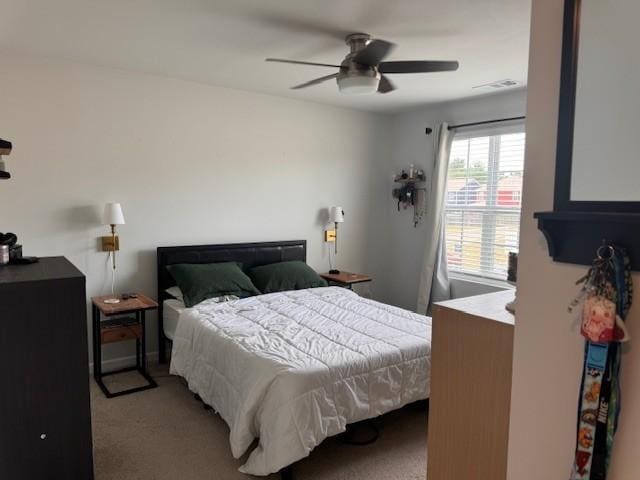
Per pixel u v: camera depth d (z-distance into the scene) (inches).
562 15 39.2
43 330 73.8
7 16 100.3
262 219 177.2
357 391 95.3
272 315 129.7
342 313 133.7
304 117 184.4
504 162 168.9
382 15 97.7
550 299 40.6
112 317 146.5
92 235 142.3
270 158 177.0
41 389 74.3
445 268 188.2
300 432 86.1
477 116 176.4
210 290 146.9
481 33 107.3
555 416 40.9
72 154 137.4
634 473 35.0
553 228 39.0
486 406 50.7
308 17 99.3
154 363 154.5
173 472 93.8
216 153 163.9
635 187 33.8
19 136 129.3
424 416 118.6
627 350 35.0
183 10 96.7
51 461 75.8
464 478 53.7
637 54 33.7
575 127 37.5
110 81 141.6
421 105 190.1
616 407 34.9
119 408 121.6
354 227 204.7
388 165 213.3
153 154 151.3
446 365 55.2
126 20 102.3
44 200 134.1
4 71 126.2
